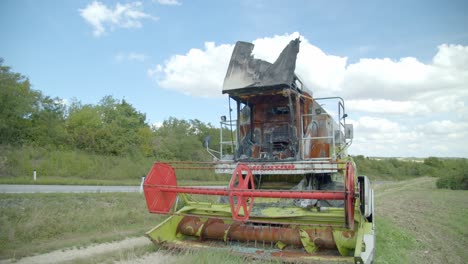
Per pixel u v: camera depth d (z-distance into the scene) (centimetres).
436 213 1555
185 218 806
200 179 3127
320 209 718
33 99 3678
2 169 2631
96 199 1388
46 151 3181
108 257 709
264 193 600
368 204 644
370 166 5891
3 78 3481
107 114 4759
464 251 844
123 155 3819
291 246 718
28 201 1220
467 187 3566
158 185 705
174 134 5112
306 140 905
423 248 874
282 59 862
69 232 958
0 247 781
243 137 942
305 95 951
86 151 3634
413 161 7306
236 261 632
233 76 902
